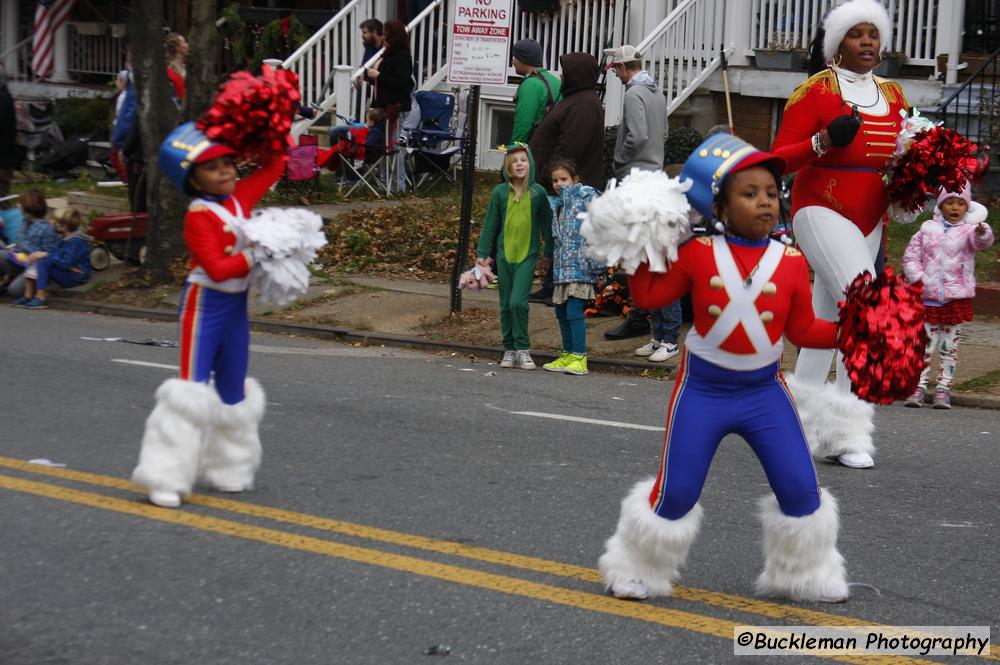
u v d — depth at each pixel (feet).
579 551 18.45
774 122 55.98
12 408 26.99
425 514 20.15
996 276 39.42
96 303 44.16
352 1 65.36
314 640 14.92
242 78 19.94
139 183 48.11
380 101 56.75
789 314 15.96
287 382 31.50
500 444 25.30
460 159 62.95
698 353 15.81
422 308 41.32
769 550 16.60
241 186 20.39
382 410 28.30
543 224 34.37
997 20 53.11
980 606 16.61
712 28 56.44
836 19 23.95
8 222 46.68
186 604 15.93
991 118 48.03
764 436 15.98
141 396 28.66
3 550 17.76
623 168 40.11
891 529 20.12
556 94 44.68
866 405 24.31
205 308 20.10
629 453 24.80
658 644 15.01
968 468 24.38
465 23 38.78
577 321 34.01
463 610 15.97
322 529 19.13
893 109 24.23
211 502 20.38
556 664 14.39
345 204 55.01
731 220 15.75
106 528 18.80
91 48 84.64
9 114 57.21
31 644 14.64
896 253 43.42
